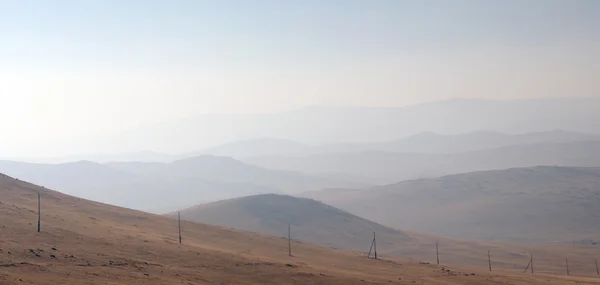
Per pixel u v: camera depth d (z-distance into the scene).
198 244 78.69
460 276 80.56
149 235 75.94
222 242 88.31
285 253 87.44
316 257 87.75
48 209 82.56
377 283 62.97
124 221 89.44
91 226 73.31
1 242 54.88
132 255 59.09
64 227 67.88
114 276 49.25
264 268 62.78
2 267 46.47
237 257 66.75
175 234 86.06
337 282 60.72
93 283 45.50
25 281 42.91
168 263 58.59
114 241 64.75
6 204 75.69
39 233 61.41
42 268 48.28
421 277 75.44
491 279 80.75
